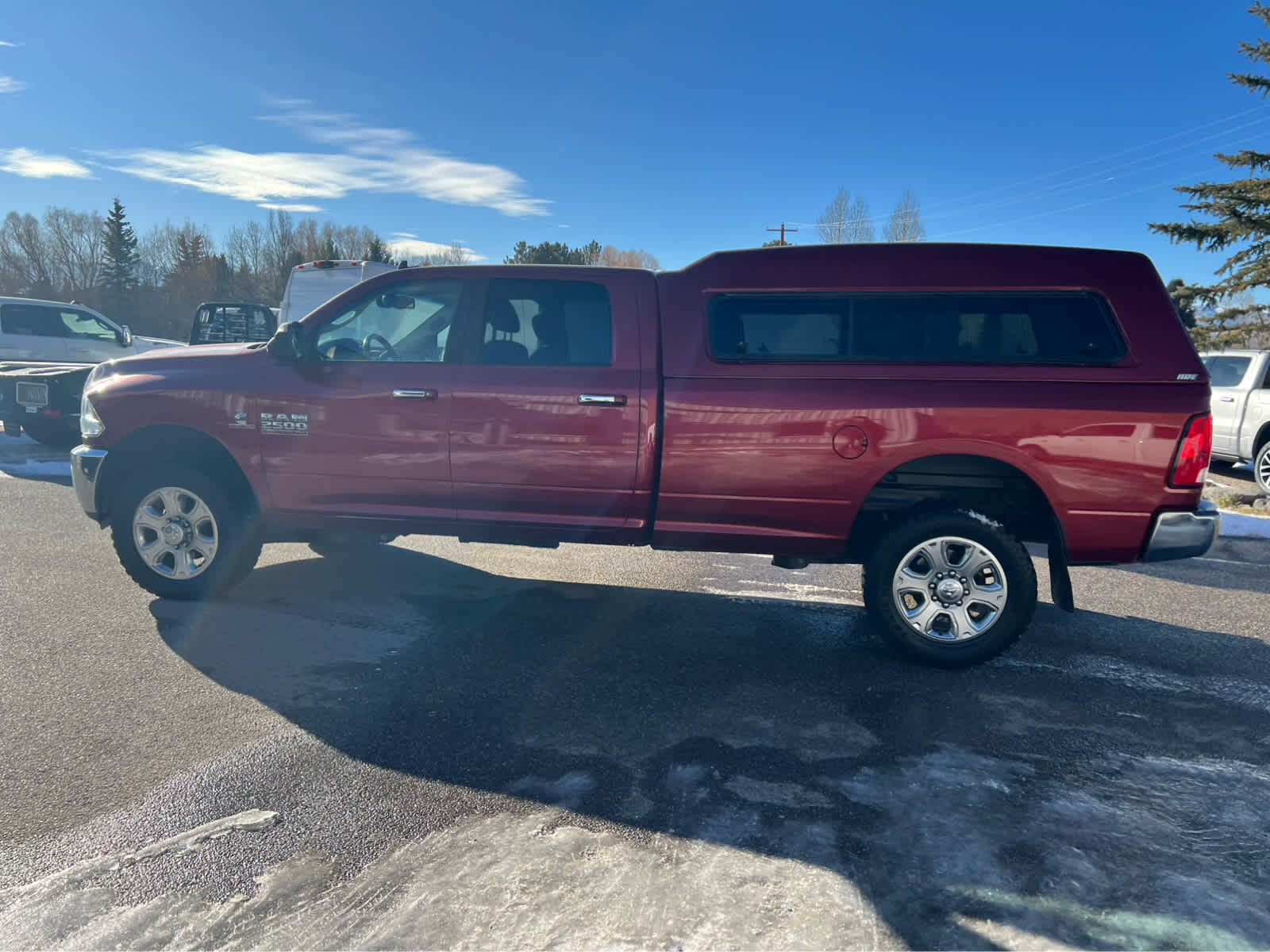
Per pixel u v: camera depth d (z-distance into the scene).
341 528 4.64
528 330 4.37
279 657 3.96
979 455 3.91
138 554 4.71
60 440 9.95
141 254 86.12
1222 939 2.15
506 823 2.62
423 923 2.15
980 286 3.98
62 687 3.55
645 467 4.22
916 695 3.75
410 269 4.53
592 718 3.40
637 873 2.38
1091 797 2.86
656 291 4.26
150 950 2.04
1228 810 2.80
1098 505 3.87
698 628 4.62
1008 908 2.26
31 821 2.57
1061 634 4.71
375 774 2.90
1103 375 3.85
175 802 2.70
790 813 2.71
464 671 3.86
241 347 4.89
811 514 4.12
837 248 4.14
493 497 4.41
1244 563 6.64
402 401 4.40
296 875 2.34
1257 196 20.52
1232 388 10.91
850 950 2.08
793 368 4.05
